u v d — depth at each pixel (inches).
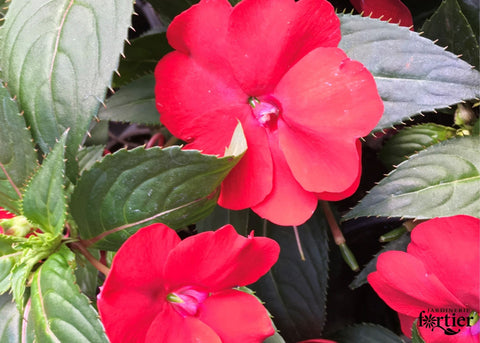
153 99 15.9
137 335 13.0
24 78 13.6
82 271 15.1
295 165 13.7
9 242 13.7
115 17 13.5
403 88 14.6
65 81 13.5
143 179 13.2
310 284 16.4
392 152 15.8
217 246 13.0
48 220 13.7
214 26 13.7
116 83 16.1
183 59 13.9
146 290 13.0
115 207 13.5
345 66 13.3
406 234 15.6
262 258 13.4
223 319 13.4
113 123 18.7
